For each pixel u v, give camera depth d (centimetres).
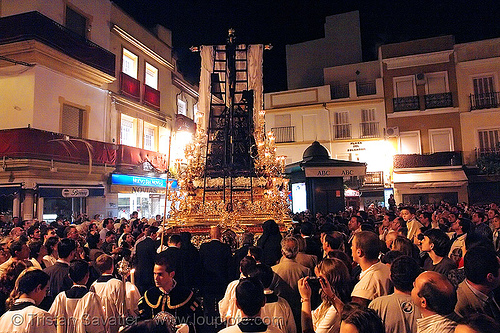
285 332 323
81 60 1599
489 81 2527
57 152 1440
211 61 1073
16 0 1478
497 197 2442
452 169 2480
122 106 1908
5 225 1145
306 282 332
